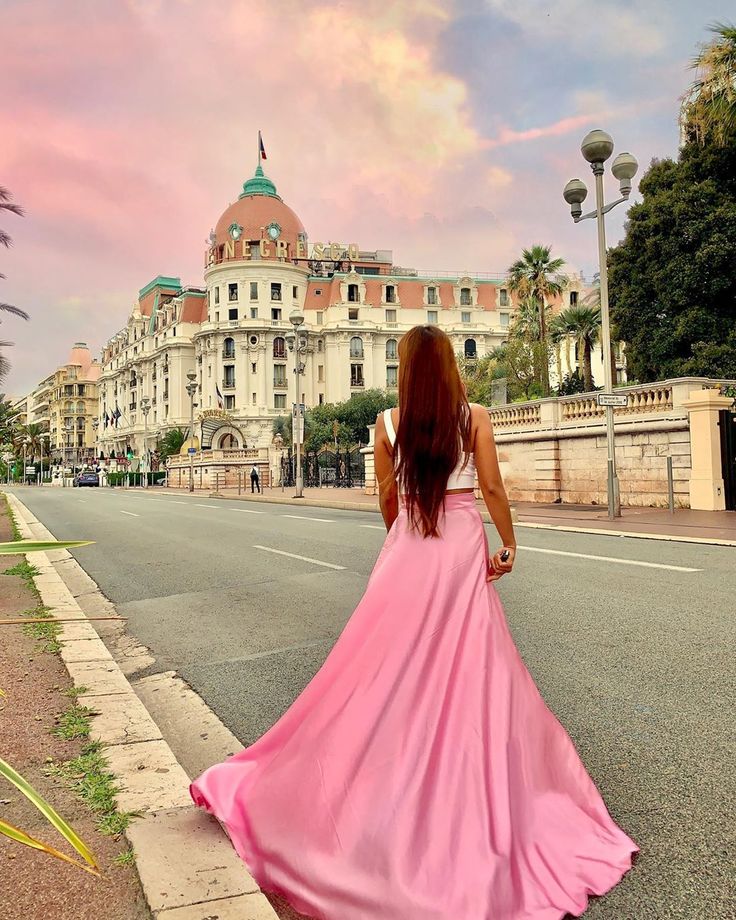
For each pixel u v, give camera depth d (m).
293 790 2.04
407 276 89.88
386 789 1.89
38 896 1.99
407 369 2.20
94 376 152.38
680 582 6.91
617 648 4.68
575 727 3.36
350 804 1.90
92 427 150.50
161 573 9.06
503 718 2.02
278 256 82.94
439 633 2.09
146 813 2.49
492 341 84.88
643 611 5.73
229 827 2.17
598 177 14.22
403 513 2.24
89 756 3.04
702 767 2.87
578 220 15.05
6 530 14.93
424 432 2.17
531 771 2.03
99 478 96.81
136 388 107.62
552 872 1.90
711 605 5.83
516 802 1.96
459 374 2.23
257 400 81.25
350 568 8.81
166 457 82.44
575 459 18.38
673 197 23.06
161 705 4.06
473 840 1.81
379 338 83.81
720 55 15.57
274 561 9.70
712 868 2.13
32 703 3.80
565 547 9.95
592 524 12.89
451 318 84.88
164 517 19.45
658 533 10.95
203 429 69.19
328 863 1.86
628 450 16.66
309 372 83.62
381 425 2.34
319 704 2.12
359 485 45.41
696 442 14.69
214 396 83.06
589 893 1.92
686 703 3.62
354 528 14.35
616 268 25.39
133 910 1.92
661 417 15.62
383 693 2.03
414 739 1.95
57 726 3.45
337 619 6.04
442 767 1.92
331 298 83.38
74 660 4.68
